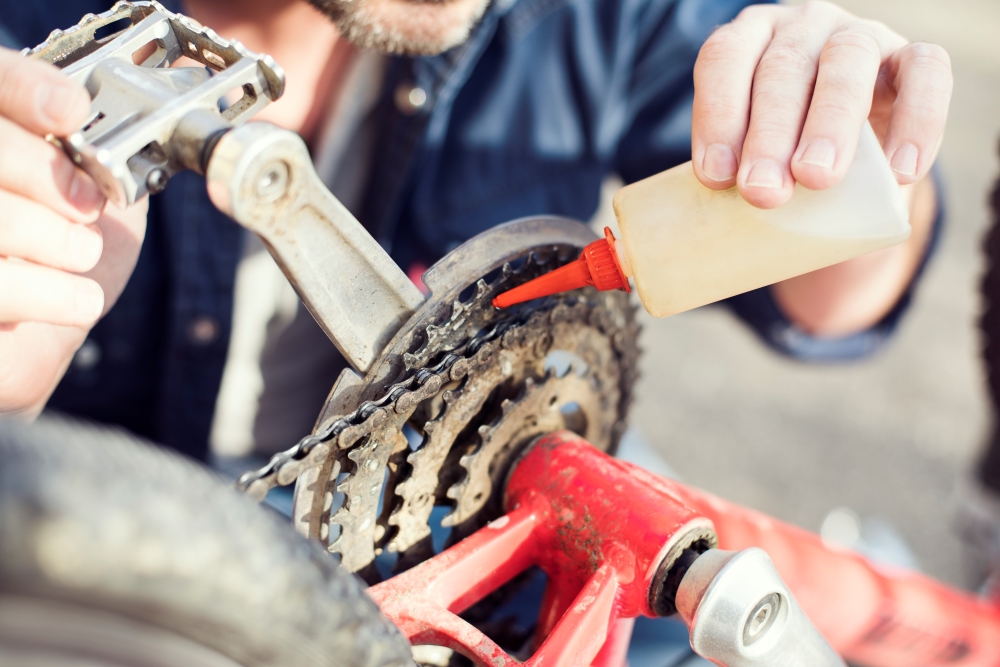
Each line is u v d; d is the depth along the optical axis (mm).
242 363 1330
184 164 413
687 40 1344
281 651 333
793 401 2646
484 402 578
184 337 1186
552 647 489
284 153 394
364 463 497
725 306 1563
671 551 513
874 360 2832
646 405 2578
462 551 542
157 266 1185
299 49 1127
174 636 311
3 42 1006
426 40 790
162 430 1271
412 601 513
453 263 520
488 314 551
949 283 3170
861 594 869
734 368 2766
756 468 2383
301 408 1363
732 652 485
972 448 2516
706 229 510
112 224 718
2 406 666
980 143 3900
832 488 2342
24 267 531
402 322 500
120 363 1240
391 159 1219
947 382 2764
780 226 493
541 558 579
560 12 1268
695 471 2354
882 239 484
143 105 427
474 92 1296
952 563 2164
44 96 418
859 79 511
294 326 1292
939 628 928
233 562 311
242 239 1178
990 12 5145
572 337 585
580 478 557
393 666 386
